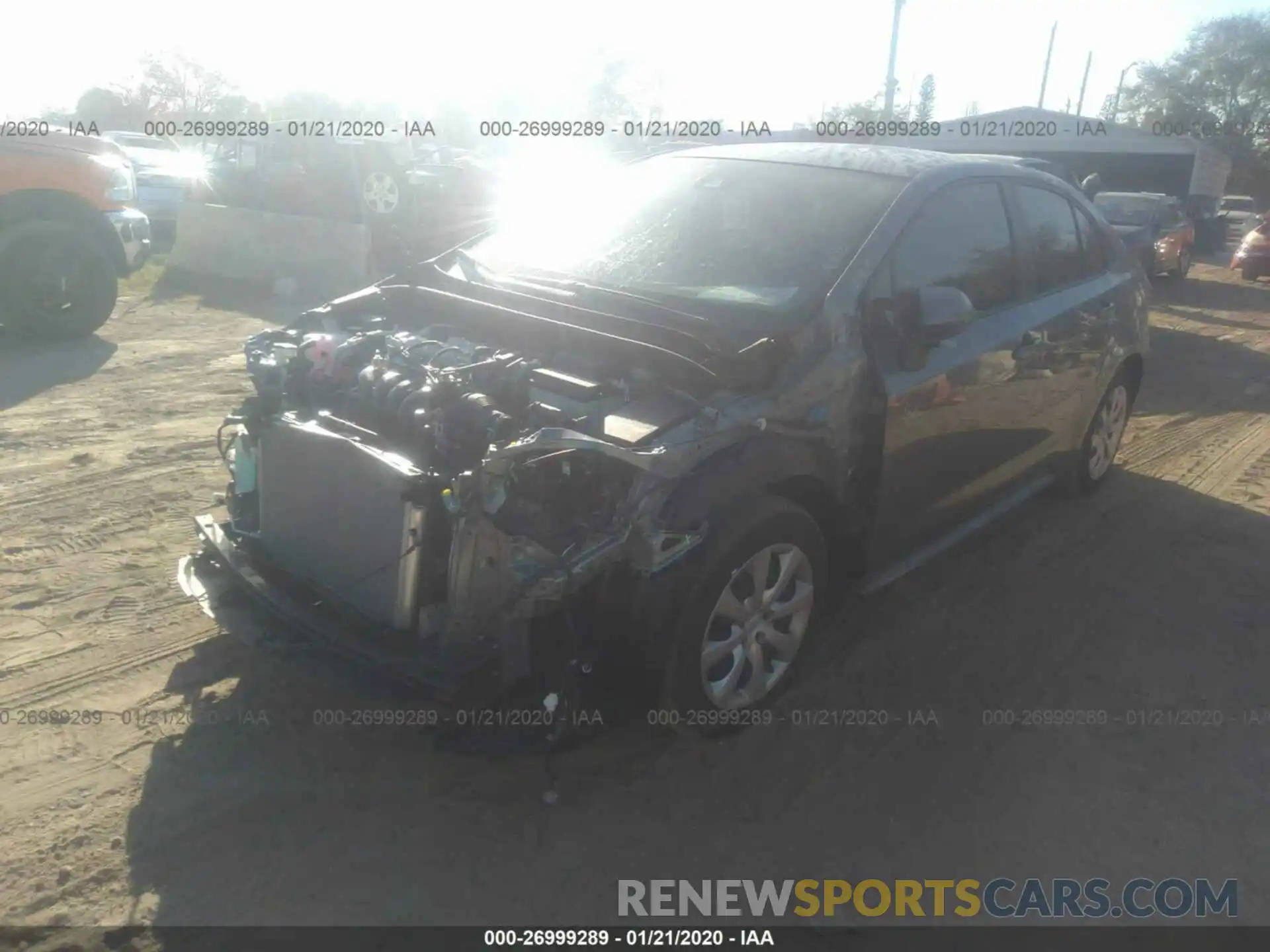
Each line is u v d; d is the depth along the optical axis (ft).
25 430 20.84
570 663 9.95
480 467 9.49
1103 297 17.48
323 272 38.93
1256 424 24.90
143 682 12.19
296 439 11.11
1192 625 14.62
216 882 9.36
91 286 28.86
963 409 13.62
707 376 10.82
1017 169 16.02
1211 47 169.78
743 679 11.58
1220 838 10.41
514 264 13.99
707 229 13.37
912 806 10.76
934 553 14.14
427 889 9.42
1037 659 13.62
